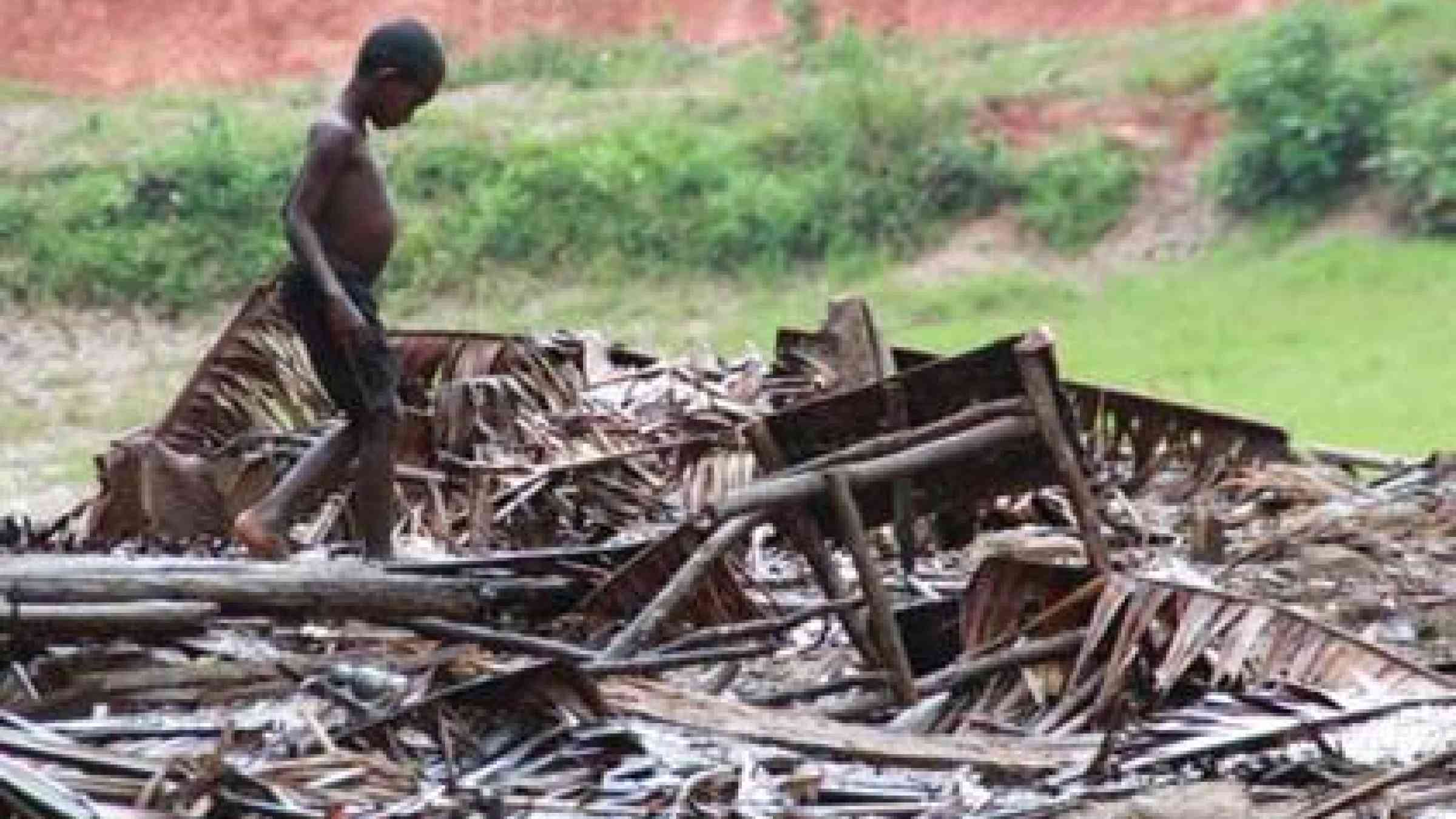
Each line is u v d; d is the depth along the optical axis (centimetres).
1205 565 2475
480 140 8394
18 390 7038
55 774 1659
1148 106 8331
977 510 2431
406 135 8450
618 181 8094
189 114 9056
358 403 2195
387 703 1870
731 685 2028
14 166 8538
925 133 8256
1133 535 2586
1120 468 2903
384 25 2202
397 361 2267
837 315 2925
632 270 7850
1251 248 7588
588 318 7588
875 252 7850
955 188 8038
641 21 9606
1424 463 3009
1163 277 7488
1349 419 5841
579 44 9462
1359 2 8600
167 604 1922
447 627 1998
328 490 2522
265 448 2722
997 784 1758
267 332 2886
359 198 2180
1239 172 7806
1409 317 6806
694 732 1825
